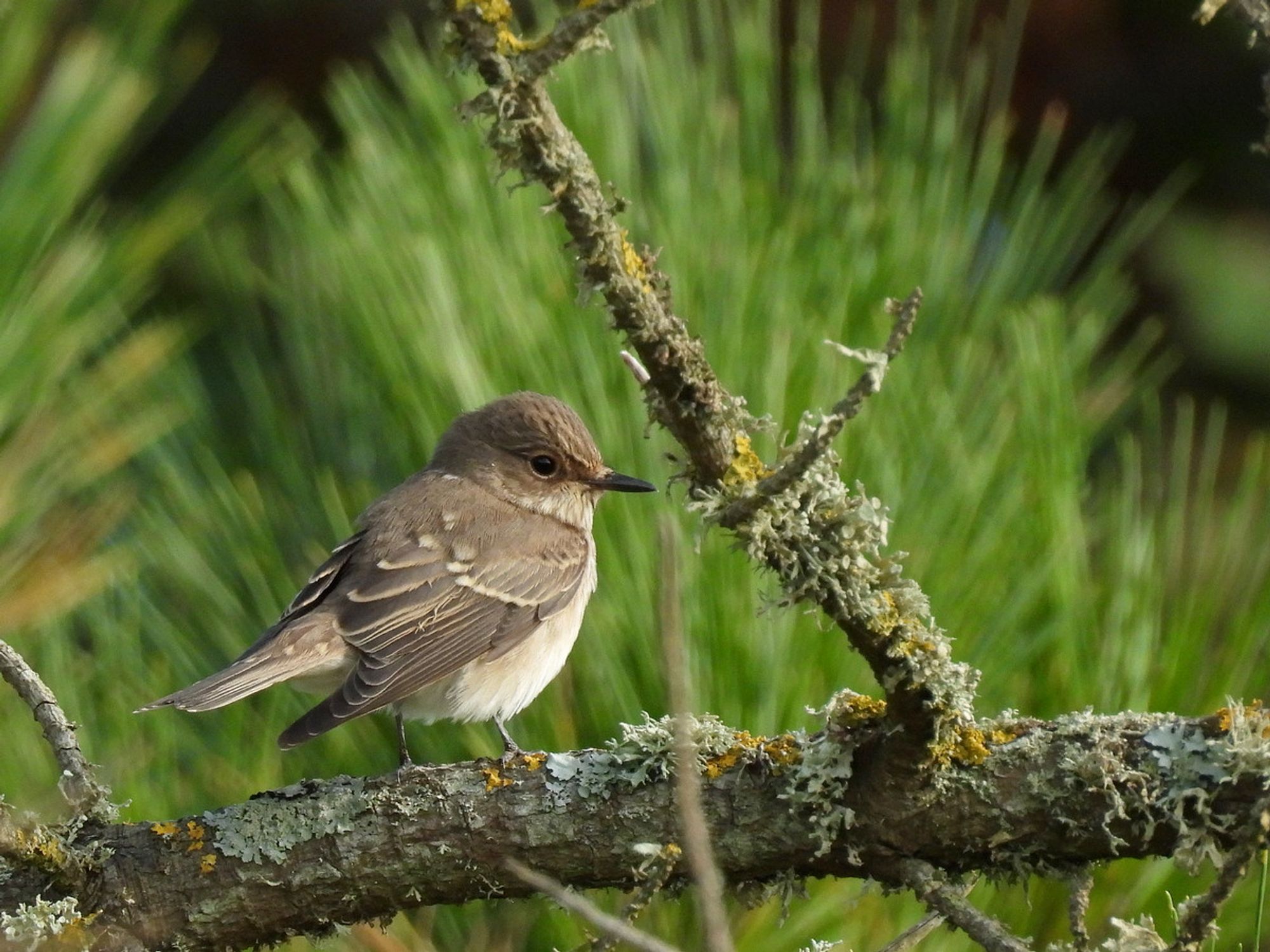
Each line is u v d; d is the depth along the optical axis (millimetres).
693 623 7273
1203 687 7121
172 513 8711
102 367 8641
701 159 8586
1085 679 7195
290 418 9047
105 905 6895
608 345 8312
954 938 7012
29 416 7801
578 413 8242
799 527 5629
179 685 8125
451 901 6992
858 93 9172
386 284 8430
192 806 7684
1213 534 7785
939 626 7258
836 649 7309
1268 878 6902
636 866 6758
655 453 8094
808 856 6559
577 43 5078
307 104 14234
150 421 8516
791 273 8109
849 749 6414
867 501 5688
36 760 7516
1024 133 14102
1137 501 7609
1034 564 7484
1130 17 14094
